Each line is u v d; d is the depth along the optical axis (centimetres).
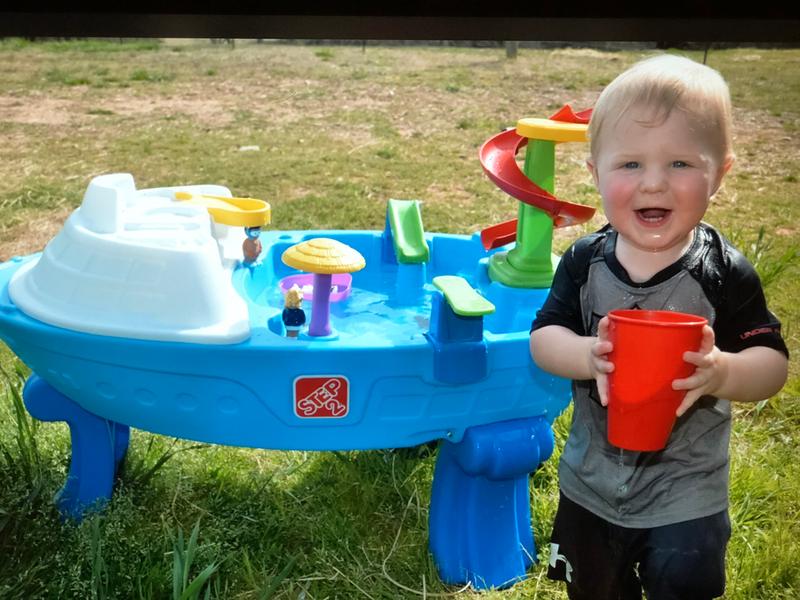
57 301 183
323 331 182
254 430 177
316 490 220
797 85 841
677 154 127
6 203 443
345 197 466
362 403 175
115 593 170
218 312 177
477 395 180
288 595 181
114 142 593
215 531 195
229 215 218
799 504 213
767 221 449
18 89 780
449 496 193
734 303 134
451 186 499
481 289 234
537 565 196
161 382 175
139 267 177
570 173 541
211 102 750
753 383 128
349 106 739
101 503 199
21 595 162
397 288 252
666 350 117
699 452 139
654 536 139
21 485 195
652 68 131
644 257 138
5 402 248
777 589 183
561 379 186
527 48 1232
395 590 186
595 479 144
